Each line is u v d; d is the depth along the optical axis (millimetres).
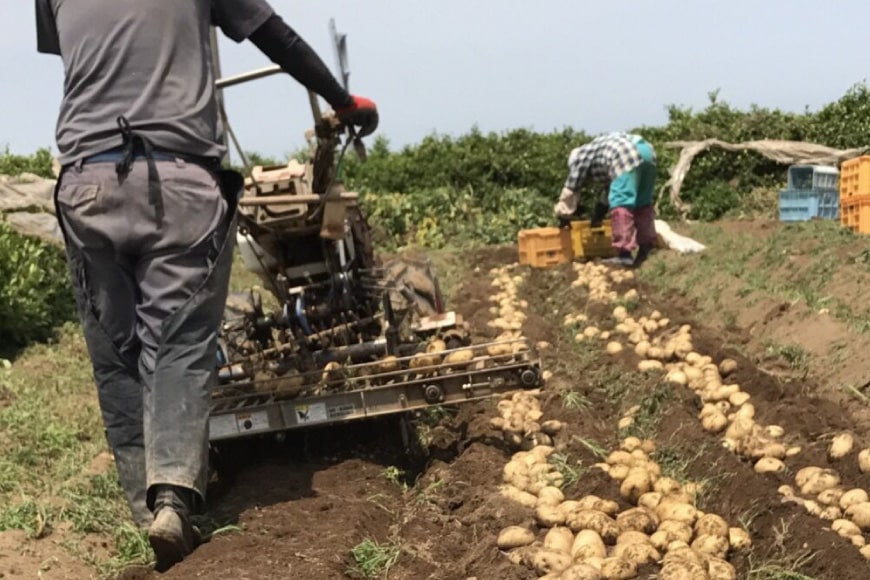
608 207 13664
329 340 5742
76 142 4422
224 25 4766
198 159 4535
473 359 5383
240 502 4965
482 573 4062
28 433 6340
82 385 7887
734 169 17938
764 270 10398
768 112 18781
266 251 5781
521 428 5875
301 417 5281
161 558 4191
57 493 5223
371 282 5961
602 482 4988
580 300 10984
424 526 4676
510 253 15594
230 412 5277
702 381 6840
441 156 20031
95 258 4488
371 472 5438
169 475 4191
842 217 11172
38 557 4309
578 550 4188
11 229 9883
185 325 4371
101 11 4512
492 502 4746
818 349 7254
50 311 9984
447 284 12922
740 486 4785
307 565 4012
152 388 4312
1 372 8078
